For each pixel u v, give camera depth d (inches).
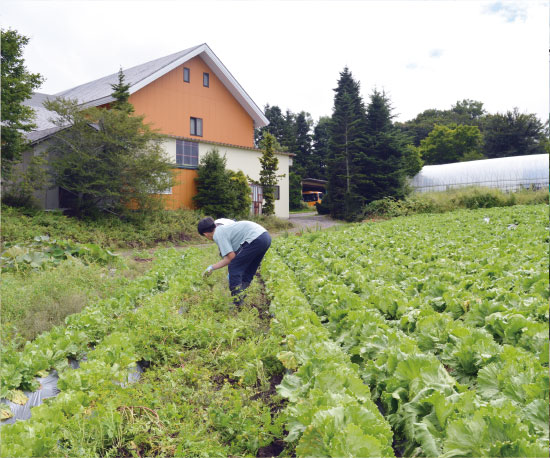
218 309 236.5
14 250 392.2
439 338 162.9
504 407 97.2
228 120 1042.7
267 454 115.3
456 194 1146.0
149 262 480.1
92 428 115.3
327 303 221.0
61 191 746.8
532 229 530.0
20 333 213.2
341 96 1368.1
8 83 606.9
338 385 118.6
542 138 2096.5
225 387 135.6
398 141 1266.0
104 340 171.0
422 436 99.0
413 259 381.1
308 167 2297.0
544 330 153.6
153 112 888.9
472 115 3009.4
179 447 108.0
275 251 486.6
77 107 681.0
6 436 106.3
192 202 901.8
